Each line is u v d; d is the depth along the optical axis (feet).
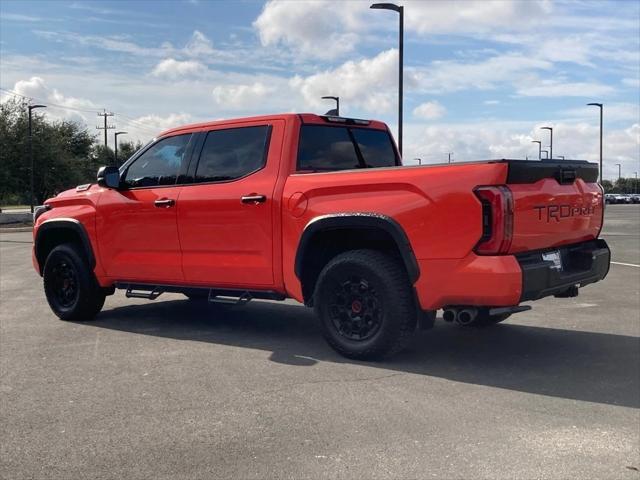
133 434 12.89
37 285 35.86
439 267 16.17
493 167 15.49
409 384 15.96
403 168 16.75
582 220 18.58
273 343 20.58
